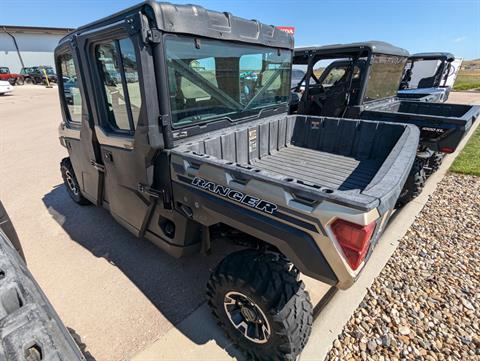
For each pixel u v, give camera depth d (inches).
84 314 84.6
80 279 99.1
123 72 73.5
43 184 185.3
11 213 145.7
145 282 97.3
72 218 139.9
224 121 94.5
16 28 1202.0
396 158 69.6
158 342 75.7
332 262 49.9
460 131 121.6
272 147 123.8
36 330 32.8
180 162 71.4
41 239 123.0
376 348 73.0
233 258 66.3
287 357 63.3
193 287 94.8
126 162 85.6
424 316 82.3
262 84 107.6
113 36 71.0
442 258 107.0
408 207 144.3
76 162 122.9
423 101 202.4
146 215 89.2
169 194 78.0
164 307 87.0
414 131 98.0
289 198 51.8
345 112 173.9
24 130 353.1
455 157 219.6
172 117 74.9
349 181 96.7
